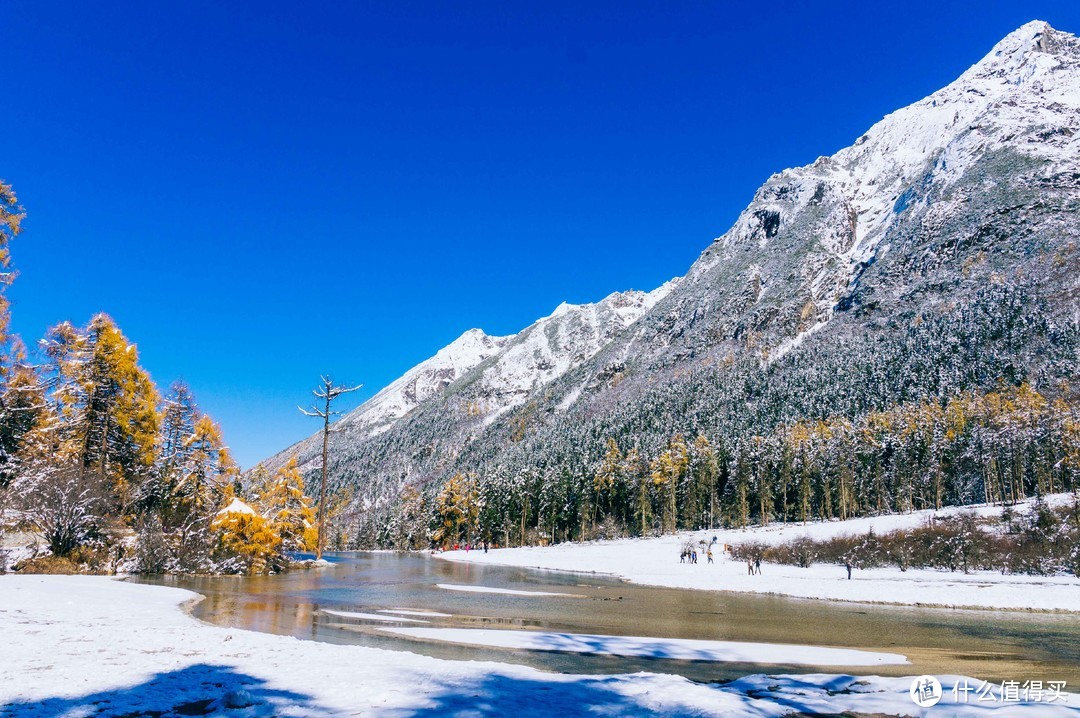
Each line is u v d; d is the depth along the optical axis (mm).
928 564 39938
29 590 16812
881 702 7551
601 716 6414
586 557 56094
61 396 29906
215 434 36719
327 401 39125
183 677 7680
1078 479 62406
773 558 46531
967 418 80500
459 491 90000
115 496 29609
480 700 6879
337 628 13586
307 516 38188
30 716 5855
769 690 8234
